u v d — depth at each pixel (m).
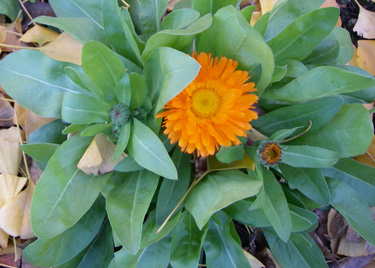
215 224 0.24
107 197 0.20
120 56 0.21
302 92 0.20
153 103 0.20
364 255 0.28
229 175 0.20
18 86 0.20
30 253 0.20
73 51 0.22
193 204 0.20
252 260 0.24
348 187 0.23
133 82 0.18
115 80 0.19
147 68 0.19
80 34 0.21
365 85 0.18
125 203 0.19
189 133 0.18
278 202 0.21
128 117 0.19
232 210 0.23
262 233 0.27
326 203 0.22
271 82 0.21
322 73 0.19
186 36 0.19
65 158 0.19
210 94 0.20
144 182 0.20
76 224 0.22
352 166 0.24
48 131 0.22
